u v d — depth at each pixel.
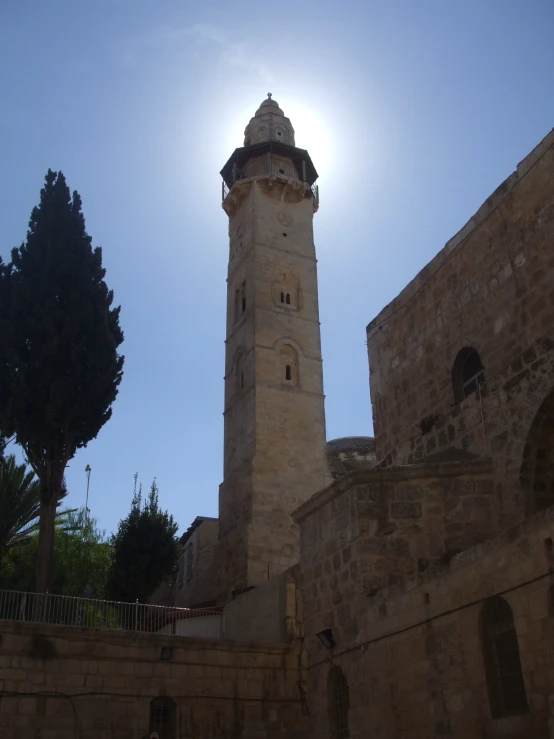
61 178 35.69
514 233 19.08
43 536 29.06
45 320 31.70
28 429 30.41
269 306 51.12
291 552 42.72
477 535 17.00
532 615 11.85
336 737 16.91
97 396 31.75
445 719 13.36
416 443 21.59
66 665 19.12
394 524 16.97
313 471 46.16
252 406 47.06
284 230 55.09
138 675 19.88
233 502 45.62
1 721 17.94
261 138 60.88
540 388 17.08
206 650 21.00
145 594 37.81
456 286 21.31
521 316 18.38
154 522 39.56
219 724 20.34
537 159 18.53
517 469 17.19
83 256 34.19
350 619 16.78
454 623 13.56
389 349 24.36
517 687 12.21
